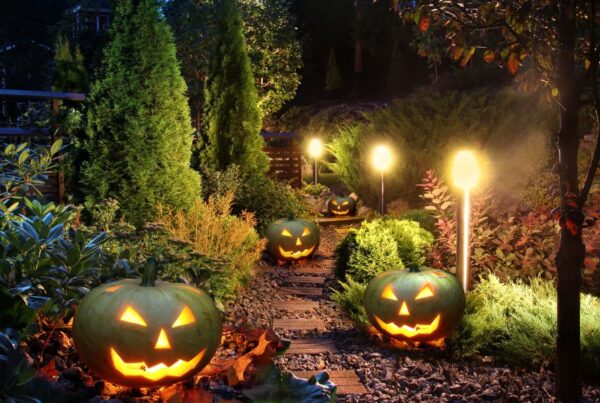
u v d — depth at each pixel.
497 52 4.39
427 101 13.59
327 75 34.66
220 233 7.71
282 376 2.32
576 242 4.20
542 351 5.06
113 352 3.04
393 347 5.71
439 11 4.25
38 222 3.47
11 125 12.62
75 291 3.43
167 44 8.09
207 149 12.72
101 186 7.68
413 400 4.46
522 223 7.48
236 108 12.78
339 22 36.44
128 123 7.77
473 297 6.14
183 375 3.19
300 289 8.26
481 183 9.10
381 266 7.20
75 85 19.64
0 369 2.15
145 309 3.06
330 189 17.72
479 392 4.53
